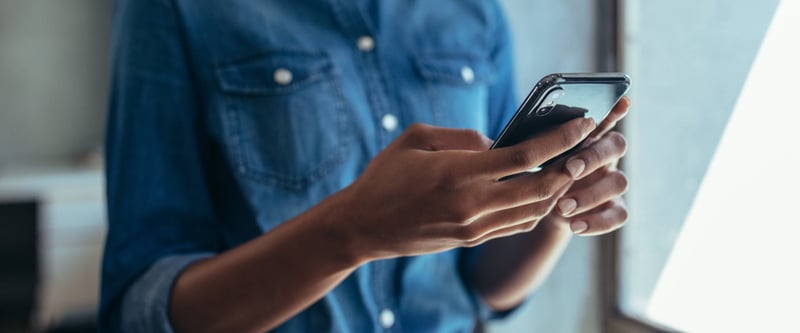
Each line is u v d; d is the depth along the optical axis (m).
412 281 0.65
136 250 0.57
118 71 0.60
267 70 0.61
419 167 0.41
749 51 0.93
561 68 1.15
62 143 3.09
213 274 0.51
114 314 0.58
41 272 2.11
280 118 0.61
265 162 0.61
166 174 0.58
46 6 3.00
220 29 0.61
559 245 0.62
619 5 1.14
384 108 0.65
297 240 0.47
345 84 0.63
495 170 0.38
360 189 0.44
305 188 0.61
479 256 0.71
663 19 1.09
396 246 0.44
